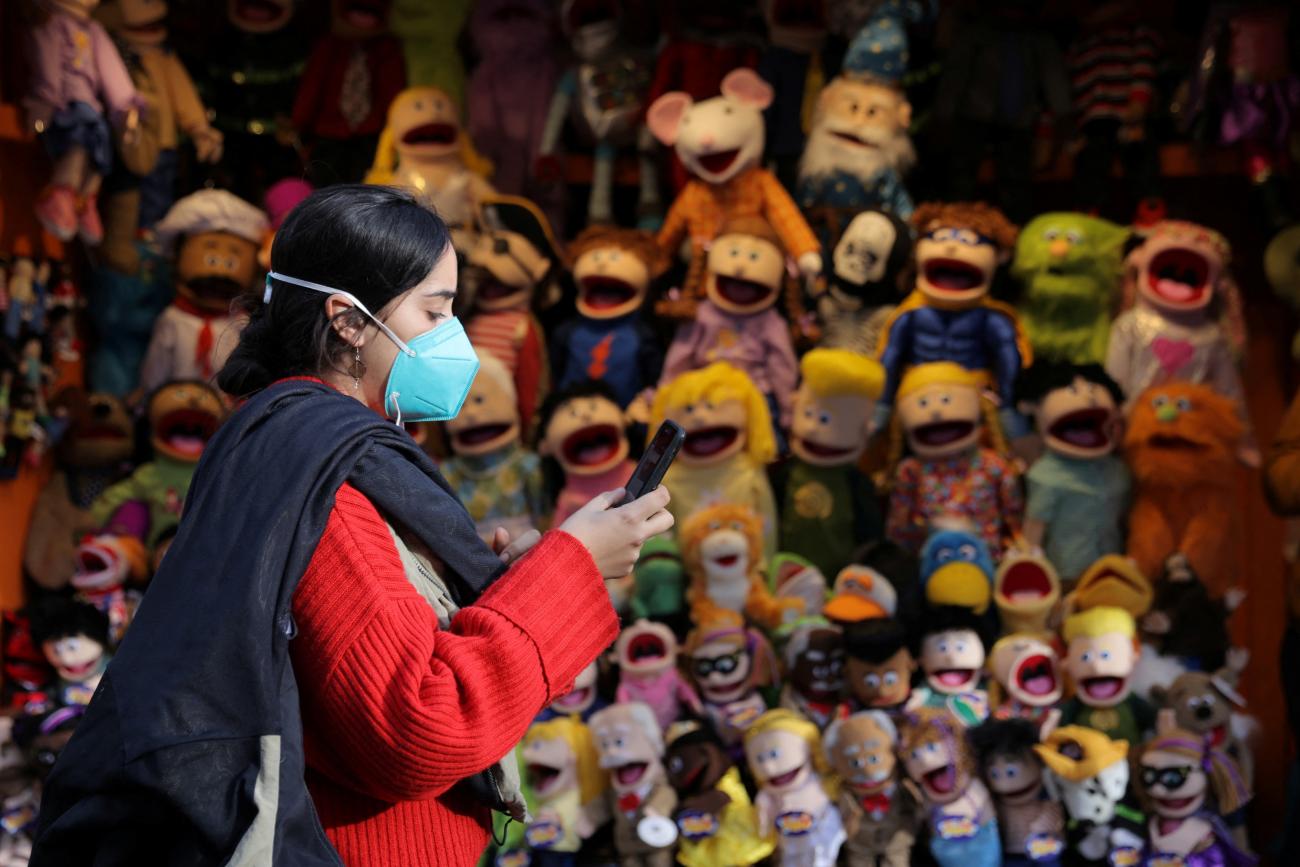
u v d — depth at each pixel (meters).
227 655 1.17
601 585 1.32
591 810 3.99
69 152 4.27
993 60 4.73
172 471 4.50
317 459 1.24
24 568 4.41
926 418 4.35
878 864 3.91
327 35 5.16
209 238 4.57
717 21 4.92
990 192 5.13
